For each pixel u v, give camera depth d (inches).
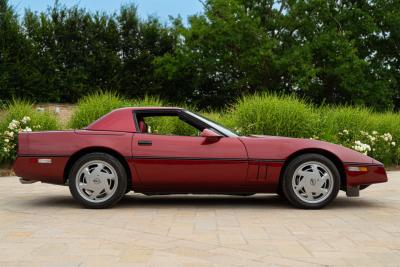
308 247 155.8
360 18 1278.3
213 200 276.1
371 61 1330.0
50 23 957.8
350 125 531.2
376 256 144.3
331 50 1181.7
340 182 245.9
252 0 1243.8
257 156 237.6
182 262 135.8
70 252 147.3
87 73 969.5
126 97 1013.2
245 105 494.6
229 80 1194.0
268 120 470.3
